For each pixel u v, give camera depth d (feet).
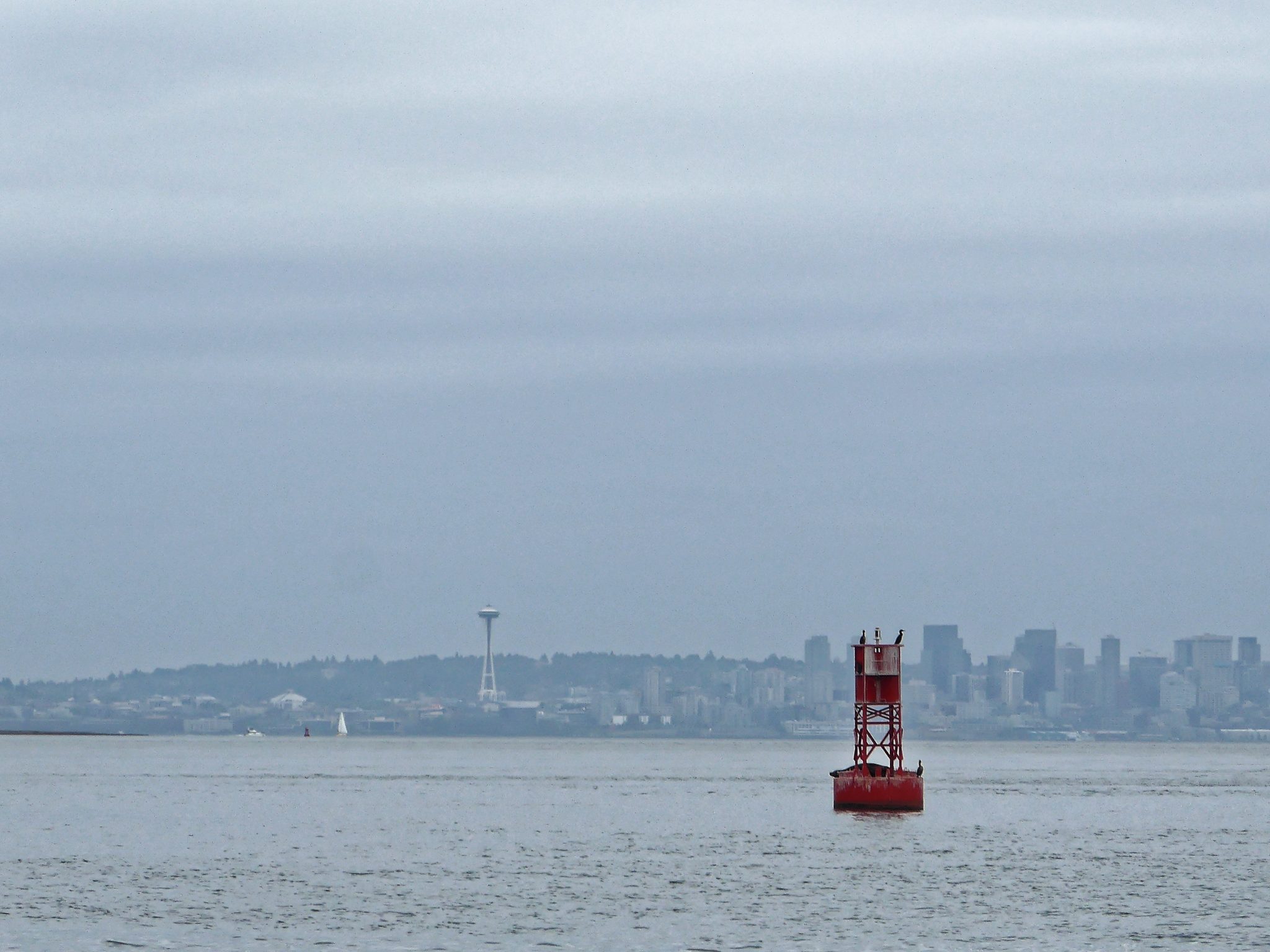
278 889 589.32
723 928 501.97
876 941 479.82
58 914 523.29
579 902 556.10
